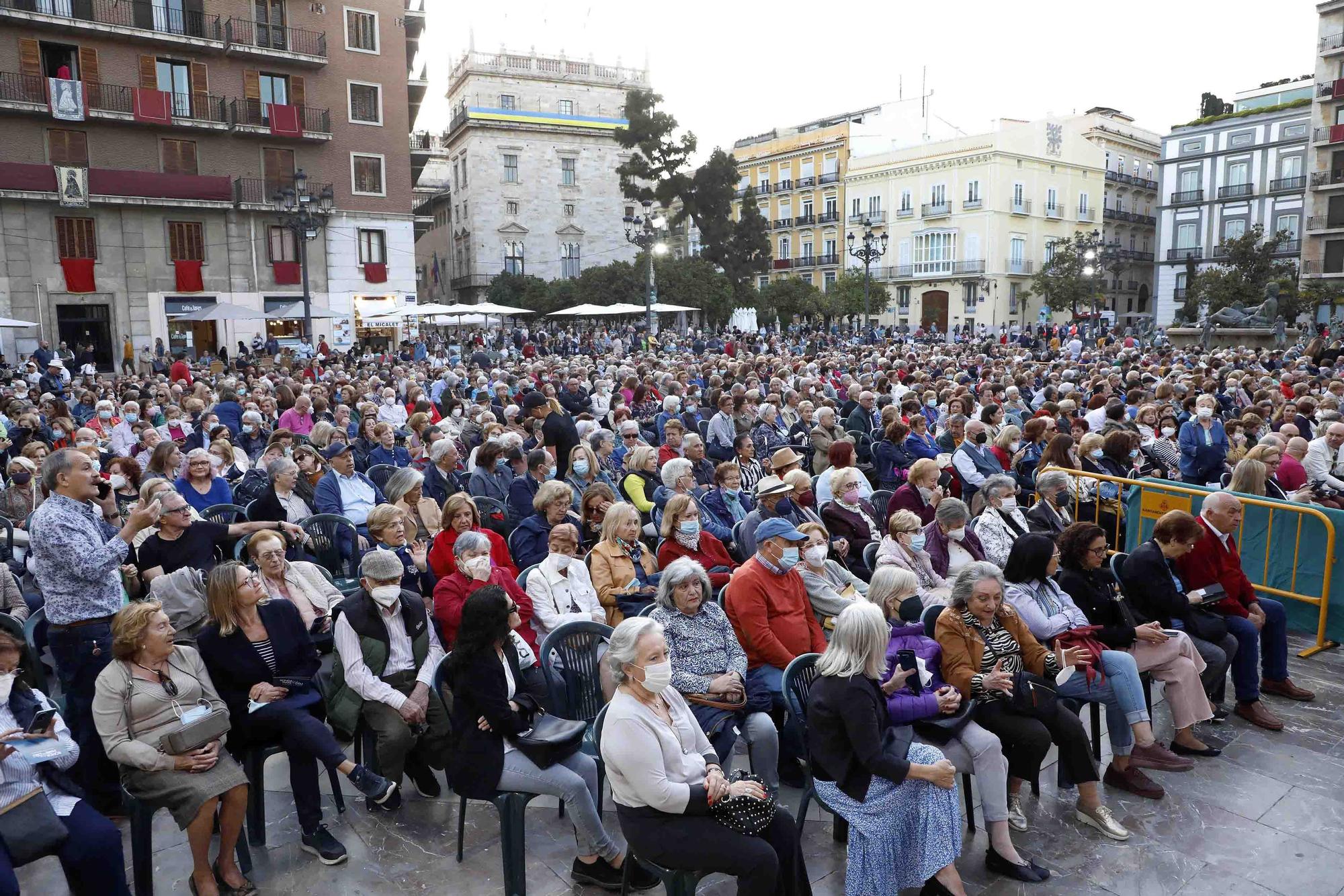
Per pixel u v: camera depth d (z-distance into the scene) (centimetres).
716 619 497
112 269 3412
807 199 6794
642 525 836
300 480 815
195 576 555
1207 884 423
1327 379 1703
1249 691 584
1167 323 6072
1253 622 598
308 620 564
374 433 1105
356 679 473
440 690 432
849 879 400
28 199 3203
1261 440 956
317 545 765
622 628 373
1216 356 2400
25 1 3216
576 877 424
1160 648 548
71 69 3341
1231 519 595
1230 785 512
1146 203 6788
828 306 5759
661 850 363
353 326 3866
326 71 3841
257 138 3706
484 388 1697
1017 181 5772
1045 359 3000
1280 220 5462
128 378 2266
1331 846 452
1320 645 692
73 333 3375
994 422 1234
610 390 1658
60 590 465
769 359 2258
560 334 4734
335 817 482
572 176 6331
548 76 6309
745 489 992
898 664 448
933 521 729
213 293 3631
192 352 3556
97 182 3312
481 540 548
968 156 5709
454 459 891
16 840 359
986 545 704
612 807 490
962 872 434
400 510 615
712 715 468
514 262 6191
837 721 404
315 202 3666
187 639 543
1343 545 679
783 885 375
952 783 391
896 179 6131
